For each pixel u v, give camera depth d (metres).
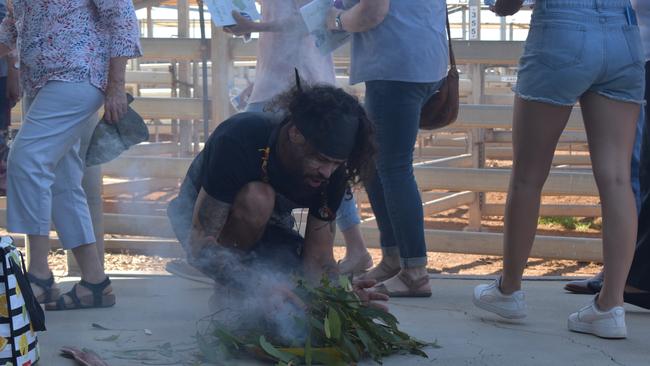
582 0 3.86
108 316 4.26
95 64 4.19
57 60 4.12
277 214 3.93
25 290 3.13
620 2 3.91
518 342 3.87
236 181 3.59
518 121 4.02
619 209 3.93
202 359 3.46
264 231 3.88
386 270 5.05
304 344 3.43
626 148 3.98
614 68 3.88
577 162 11.16
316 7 4.61
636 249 4.40
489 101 10.38
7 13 4.76
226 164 3.59
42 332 3.90
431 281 5.38
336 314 3.30
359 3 4.49
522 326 4.19
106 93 4.23
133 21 4.22
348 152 3.28
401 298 4.83
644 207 4.38
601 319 3.96
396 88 4.59
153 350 3.59
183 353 3.55
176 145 9.79
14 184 4.14
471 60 6.40
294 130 3.33
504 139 9.70
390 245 5.01
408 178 4.73
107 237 7.15
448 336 3.96
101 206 5.32
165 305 4.51
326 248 3.82
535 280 5.50
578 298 4.89
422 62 4.57
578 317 4.06
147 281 5.23
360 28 4.50
